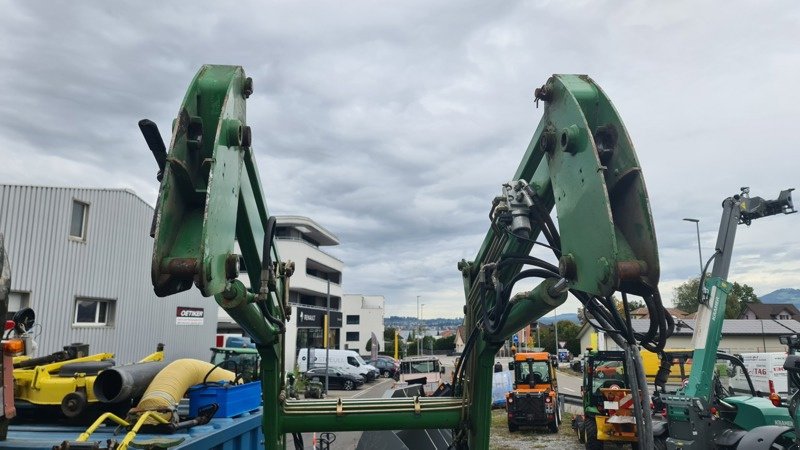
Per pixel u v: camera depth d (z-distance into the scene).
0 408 3.18
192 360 4.96
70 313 18.95
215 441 3.93
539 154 2.87
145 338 22.75
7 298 3.00
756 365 21.62
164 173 1.96
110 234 20.83
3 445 3.23
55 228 18.78
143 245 22.84
